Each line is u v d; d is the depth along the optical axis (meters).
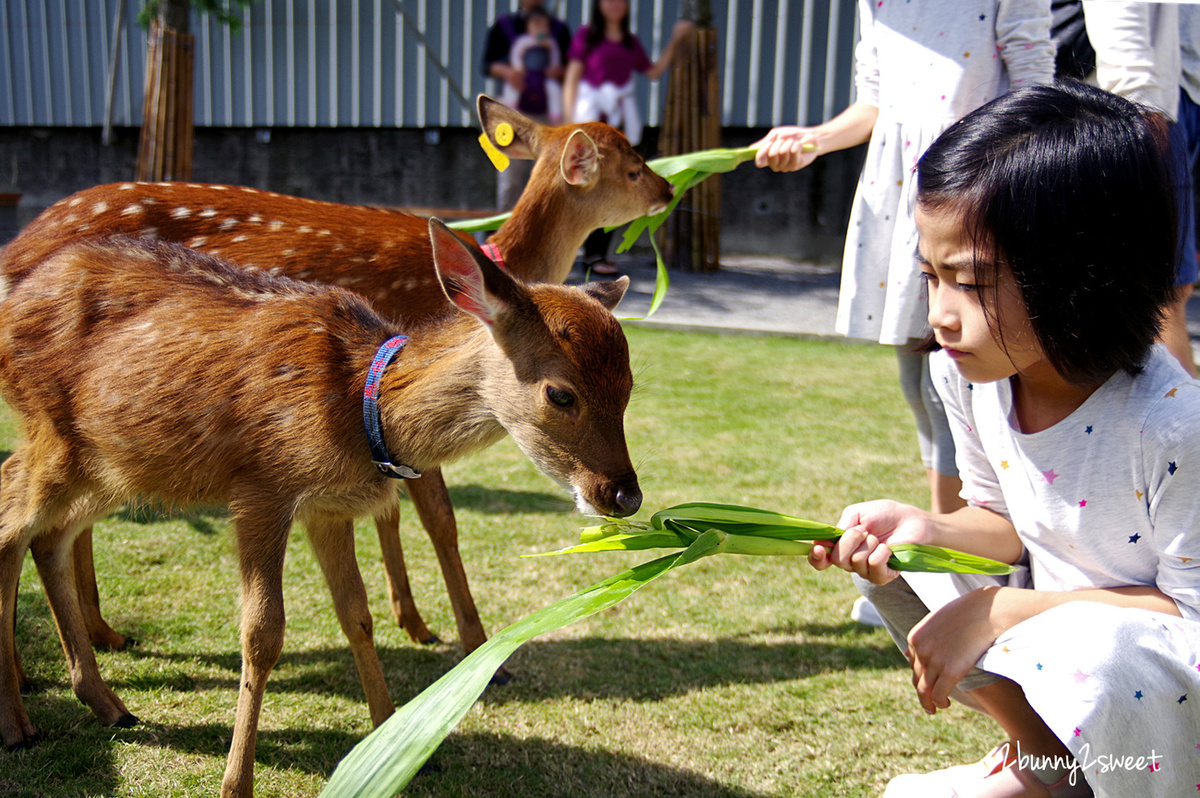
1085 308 1.68
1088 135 1.67
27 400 2.63
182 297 2.59
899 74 3.36
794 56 13.17
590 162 4.06
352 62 14.17
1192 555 1.76
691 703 2.87
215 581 3.55
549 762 2.55
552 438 2.37
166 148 11.30
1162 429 1.75
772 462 5.18
